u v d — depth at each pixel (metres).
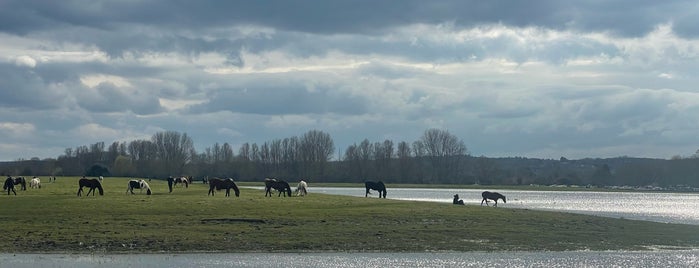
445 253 38.22
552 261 36.09
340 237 42.22
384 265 34.28
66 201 59.38
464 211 58.22
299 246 39.22
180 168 195.12
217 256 36.00
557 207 89.12
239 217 49.25
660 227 51.06
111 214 50.31
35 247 37.19
